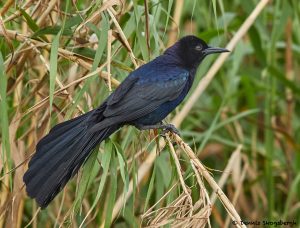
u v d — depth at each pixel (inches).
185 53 475.5
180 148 419.2
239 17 571.2
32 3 446.9
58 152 384.5
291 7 555.5
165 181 479.8
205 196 344.5
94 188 519.2
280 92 651.5
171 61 467.2
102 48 398.3
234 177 565.3
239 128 616.1
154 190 536.7
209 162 627.2
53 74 384.5
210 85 668.1
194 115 642.8
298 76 685.9
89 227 514.6
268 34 636.1
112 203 381.7
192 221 332.5
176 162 372.2
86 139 386.9
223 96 617.0
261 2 526.6
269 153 581.6
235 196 550.3
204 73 542.3
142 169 479.8
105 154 380.2
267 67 579.5
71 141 387.5
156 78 436.5
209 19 625.6
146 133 470.0
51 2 432.8
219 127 581.6
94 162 387.9
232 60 628.1
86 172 383.9
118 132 507.2
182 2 546.6
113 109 403.5
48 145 387.9
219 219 550.3
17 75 446.9
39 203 371.6
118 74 454.9
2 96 387.2
